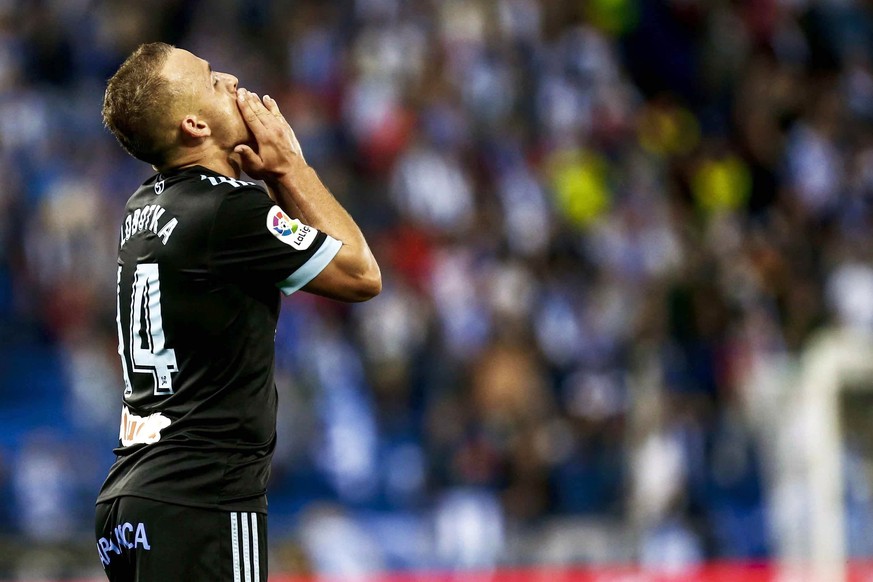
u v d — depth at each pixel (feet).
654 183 150.00
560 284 130.62
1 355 117.08
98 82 135.85
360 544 105.81
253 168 38.63
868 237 151.12
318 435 116.26
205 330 36.99
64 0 138.00
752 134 160.86
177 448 36.81
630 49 165.07
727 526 113.50
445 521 111.65
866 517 101.09
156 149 38.32
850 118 167.43
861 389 99.40
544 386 121.29
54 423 113.80
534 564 109.81
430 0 151.12
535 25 156.15
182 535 36.40
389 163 136.77
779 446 104.78
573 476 115.24
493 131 144.36
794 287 138.21
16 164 123.85
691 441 116.47
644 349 120.98
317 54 144.25
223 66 140.05
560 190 142.61
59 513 104.88
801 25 172.76
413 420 120.06
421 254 128.88
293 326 119.85
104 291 116.98
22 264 119.85
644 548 110.11
